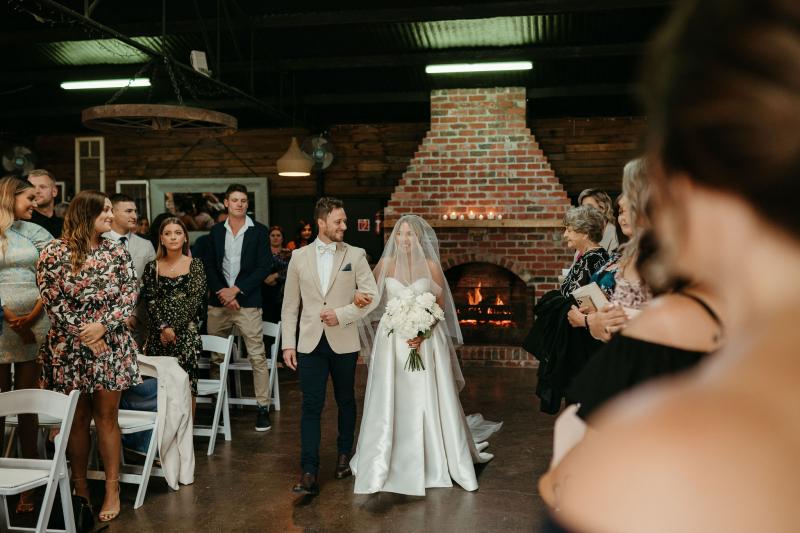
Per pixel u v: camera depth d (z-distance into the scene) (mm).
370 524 3551
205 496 3980
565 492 328
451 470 4086
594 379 753
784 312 292
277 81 8664
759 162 289
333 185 10203
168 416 4051
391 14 6863
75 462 3678
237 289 5438
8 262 3867
